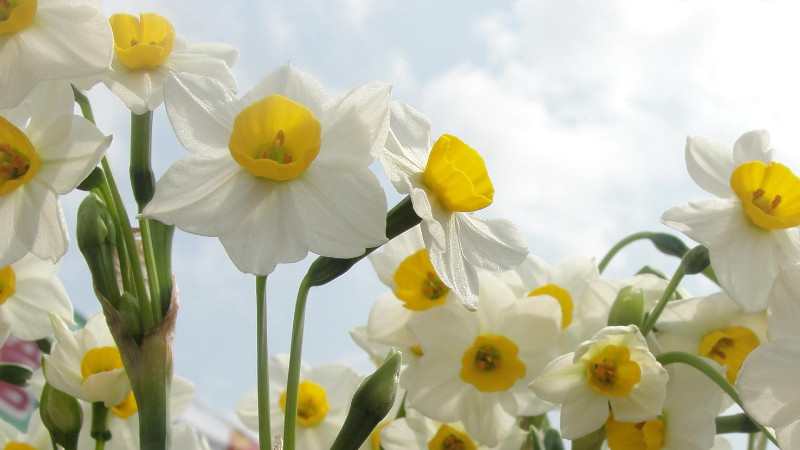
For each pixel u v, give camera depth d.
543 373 0.28
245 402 0.34
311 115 0.23
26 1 0.23
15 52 0.23
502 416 0.30
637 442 0.28
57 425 0.26
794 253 0.28
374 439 0.32
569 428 0.28
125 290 0.24
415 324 0.30
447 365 0.30
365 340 0.32
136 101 0.25
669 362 0.28
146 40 0.26
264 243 0.22
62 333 0.27
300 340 0.25
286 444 0.24
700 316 0.30
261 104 0.23
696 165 0.29
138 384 0.24
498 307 0.30
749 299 0.28
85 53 0.23
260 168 0.22
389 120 0.24
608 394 0.27
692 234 0.28
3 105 0.22
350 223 0.23
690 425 0.28
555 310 0.30
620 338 0.27
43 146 0.23
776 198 0.28
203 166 0.23
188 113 0.23
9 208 0.23
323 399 0.33
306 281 0.25
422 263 0.31
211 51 0.28
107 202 0.25
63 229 0.23
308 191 0.23
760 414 0.23
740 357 0.29
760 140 0.30
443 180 0.24
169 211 0.22
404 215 0.24
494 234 0.25
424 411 0.30
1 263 0.23
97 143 0.23
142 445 0.24
